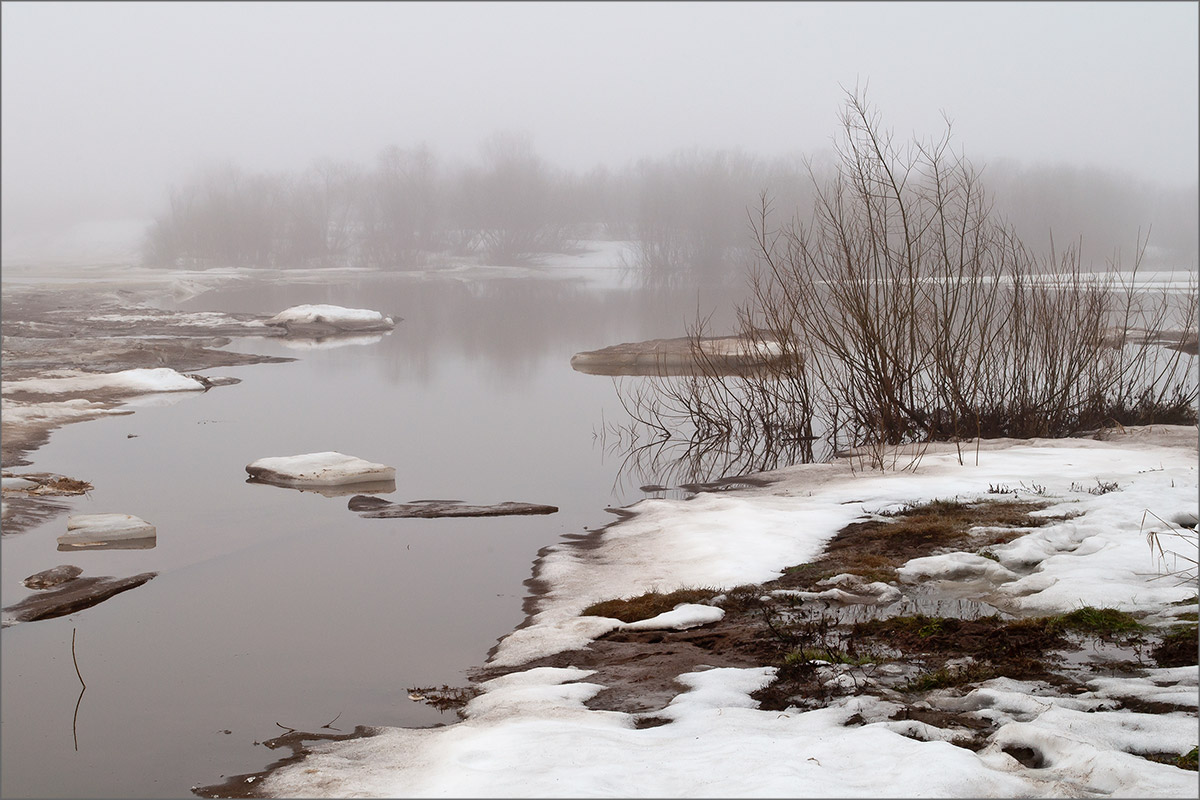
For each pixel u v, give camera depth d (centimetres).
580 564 835
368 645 665
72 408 1581
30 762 498
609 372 2116
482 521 993
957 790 387
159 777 480
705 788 395
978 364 1391
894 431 1366
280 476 1142
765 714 504
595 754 443
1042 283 1452
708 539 870
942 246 1395
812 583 744
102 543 900
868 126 1350
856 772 414
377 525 973
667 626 671
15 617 715
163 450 1306
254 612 730
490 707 546
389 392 1848
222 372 2080
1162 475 1011
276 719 550
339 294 4675
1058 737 436
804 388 1438
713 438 1445
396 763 469
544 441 1419
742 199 6053
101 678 610
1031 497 962
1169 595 658
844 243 1371
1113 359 1496
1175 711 491
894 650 609
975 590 720
